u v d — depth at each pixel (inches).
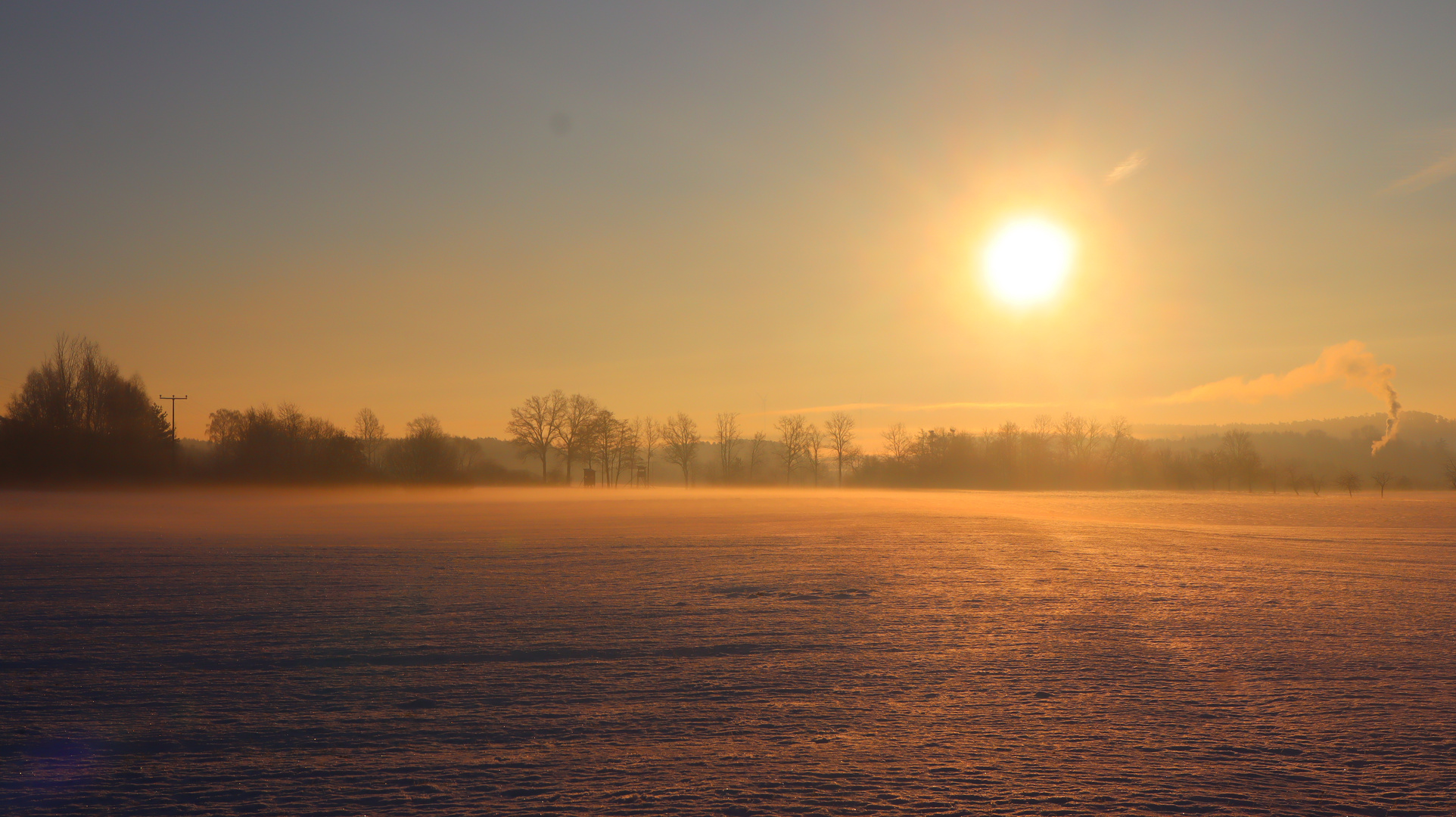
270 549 1266.0
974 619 652.1
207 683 453.7
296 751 339.3
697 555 1162.0
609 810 277.3
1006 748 340.5
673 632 597.0
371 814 275.0
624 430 5831.7
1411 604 728.3
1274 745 342.3
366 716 389.1
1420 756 328.5
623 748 342.3
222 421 5017.2
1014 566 1027.3
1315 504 3580.2
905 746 344.2
